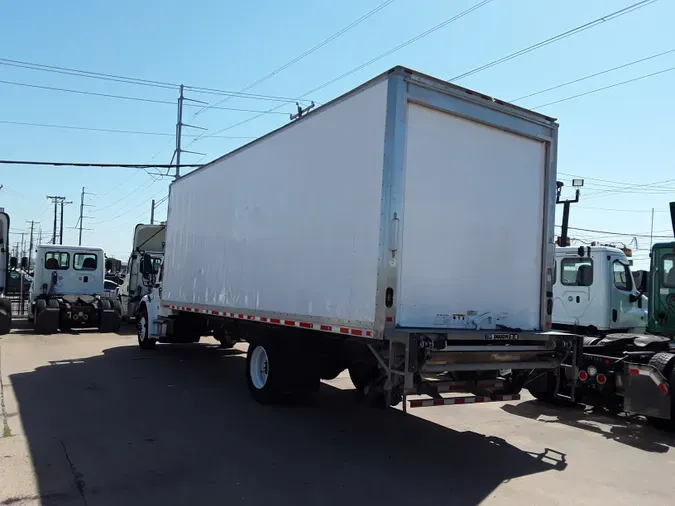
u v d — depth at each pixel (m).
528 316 6.38
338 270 5.91
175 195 11.68
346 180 5.90
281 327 7.40
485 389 5.75
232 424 6.70
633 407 7.29
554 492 4.82
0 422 6.44
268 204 7.55
